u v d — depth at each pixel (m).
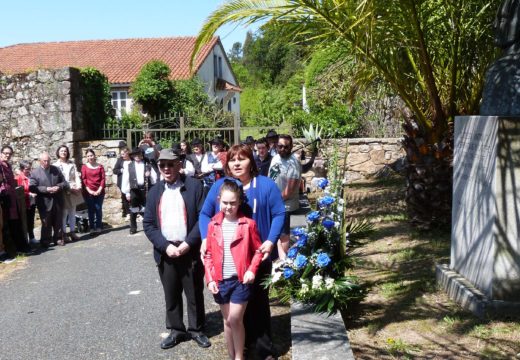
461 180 5.05
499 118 4.18
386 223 8.32
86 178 10.19
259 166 8.12
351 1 5.68
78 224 10.91
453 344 3.96
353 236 5.70
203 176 9.12
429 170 7.26
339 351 3.70
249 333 4.15
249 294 3.83
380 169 13.63
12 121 13.31
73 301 5.98
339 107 14.61
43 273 7.45
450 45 7.00
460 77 7.17
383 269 5.93
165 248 4.39
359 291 4.87
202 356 4.32
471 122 4.80
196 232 4.42
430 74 6.79
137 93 21.38
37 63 31.05
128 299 5.95
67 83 13.09
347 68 8.14
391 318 4.57
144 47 32.03
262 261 3.91
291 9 5.98
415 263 6.04
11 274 7.53
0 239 8.45
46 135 13.20
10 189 8.68
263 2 6.07
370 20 5.74
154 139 14.69
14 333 5.04
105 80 15.07
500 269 4.27
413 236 7.22
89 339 4.79
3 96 13.30
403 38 6.36
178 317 4.56
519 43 4.59
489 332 4.05
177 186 4.54
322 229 4.92
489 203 4.34
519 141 4.18
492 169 4.27
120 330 4.98
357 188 12.22
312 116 14.80
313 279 4.62
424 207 7.38
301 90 27.27
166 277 4.51
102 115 14.86
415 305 4.79
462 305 4.62
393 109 14.18
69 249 9.12
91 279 6.94
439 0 6.52
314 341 3.87
